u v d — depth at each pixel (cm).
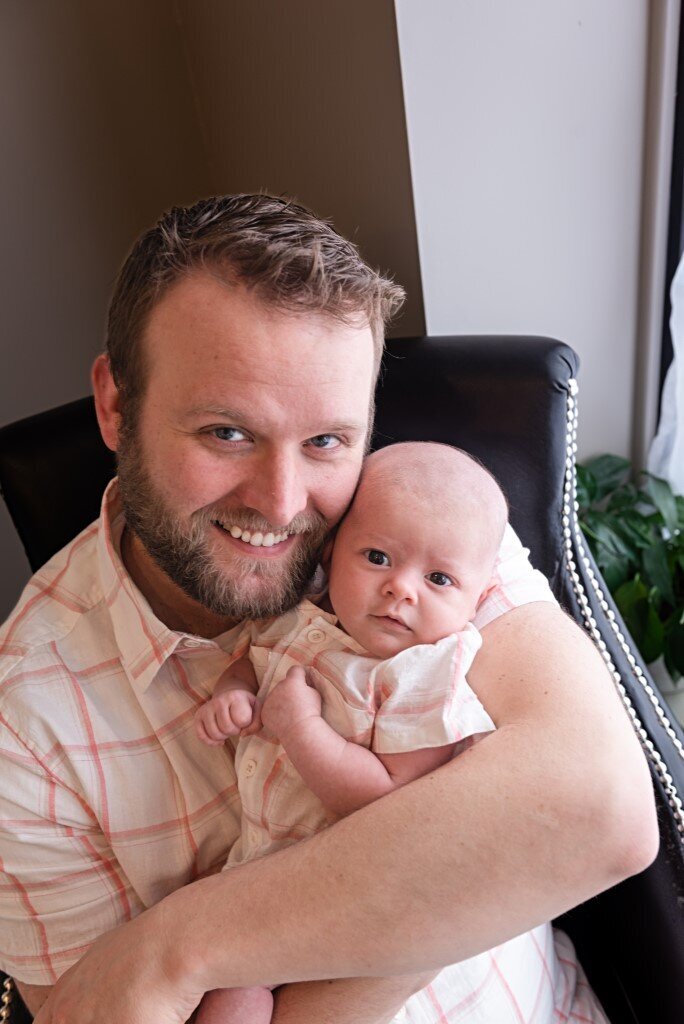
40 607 87
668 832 92
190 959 67
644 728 96
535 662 73
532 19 115
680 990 90
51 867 80
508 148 122
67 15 138
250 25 136
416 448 85
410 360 100
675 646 135
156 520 77
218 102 155
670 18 119
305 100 131
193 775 84
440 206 123
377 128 121
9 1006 90
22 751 79
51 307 148
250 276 66
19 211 140
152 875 83
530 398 95
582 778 64
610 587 140
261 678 84
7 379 146
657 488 142
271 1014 73
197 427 71
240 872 69
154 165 157
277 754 78
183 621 90
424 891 63
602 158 128
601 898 99
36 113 138
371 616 80
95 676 84
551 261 132
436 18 110
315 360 68
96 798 81
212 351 67
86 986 70
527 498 97
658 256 136
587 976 107
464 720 71
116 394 80
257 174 154
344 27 117
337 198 136
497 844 63
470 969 80
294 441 71
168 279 68
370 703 75
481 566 80
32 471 101
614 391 148
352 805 72
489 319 135
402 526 79
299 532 78
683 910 90
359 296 70
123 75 148
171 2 152
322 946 64
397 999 71
